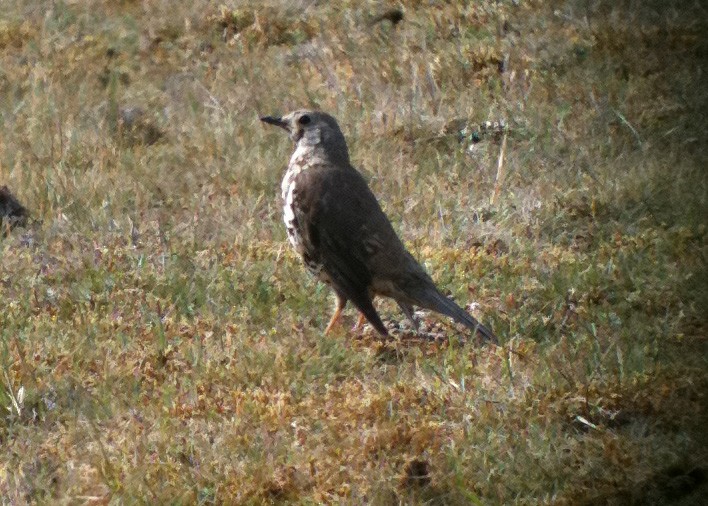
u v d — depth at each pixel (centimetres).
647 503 1005
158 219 1457
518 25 1906
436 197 1513
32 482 998
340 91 1783
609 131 1673
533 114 1689
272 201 1516
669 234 1425
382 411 1084
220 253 1369
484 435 1062
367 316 1195
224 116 1734
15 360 1148
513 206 1506
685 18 1916
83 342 1178
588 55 1841
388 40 1905
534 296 1309
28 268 1327
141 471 998
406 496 995
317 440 1053
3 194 1452
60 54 1905
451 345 1178
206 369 1148
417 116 1703
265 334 1222
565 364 1159
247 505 984
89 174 1546
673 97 1742
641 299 1298
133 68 1883
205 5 2022
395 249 1216
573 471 1024
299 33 1950
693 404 1101
